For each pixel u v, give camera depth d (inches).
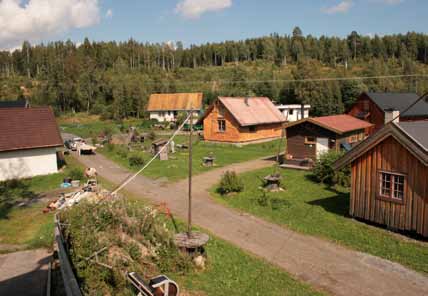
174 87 3550.7
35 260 448.1
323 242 529.7
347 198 728.3
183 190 833.5
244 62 5846.5
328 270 442.6
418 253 477.4
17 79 4362.7
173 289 336.2
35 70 5108.3
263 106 1706.4
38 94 3255.4
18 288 361.7
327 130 1016.2
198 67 5605.3
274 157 1247.5
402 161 532.7
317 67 3171.8
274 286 398.6
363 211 591.8
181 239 454.6
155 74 4264.3
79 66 3580.2
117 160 1238.9
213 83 3567.9
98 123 2805.1
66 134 2130.9
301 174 957.2
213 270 434.6
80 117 3051.2
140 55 5733.3
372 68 3745.1
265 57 5846.5
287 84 3014.3
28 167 1012.5
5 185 917.2
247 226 597.9
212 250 493.7
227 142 1549.0
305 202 711.1
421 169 509.7
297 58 5433.1
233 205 712.4
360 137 1160.2
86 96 3314.5
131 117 3021.7
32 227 614.5
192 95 2851.9
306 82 2748.5
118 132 1980.8
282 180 893.2
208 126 1616.6
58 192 848.3
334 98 2588.6
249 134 1558.8
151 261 422.6
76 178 941.2
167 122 2488.9
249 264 454.0
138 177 973.8
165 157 1210.6
